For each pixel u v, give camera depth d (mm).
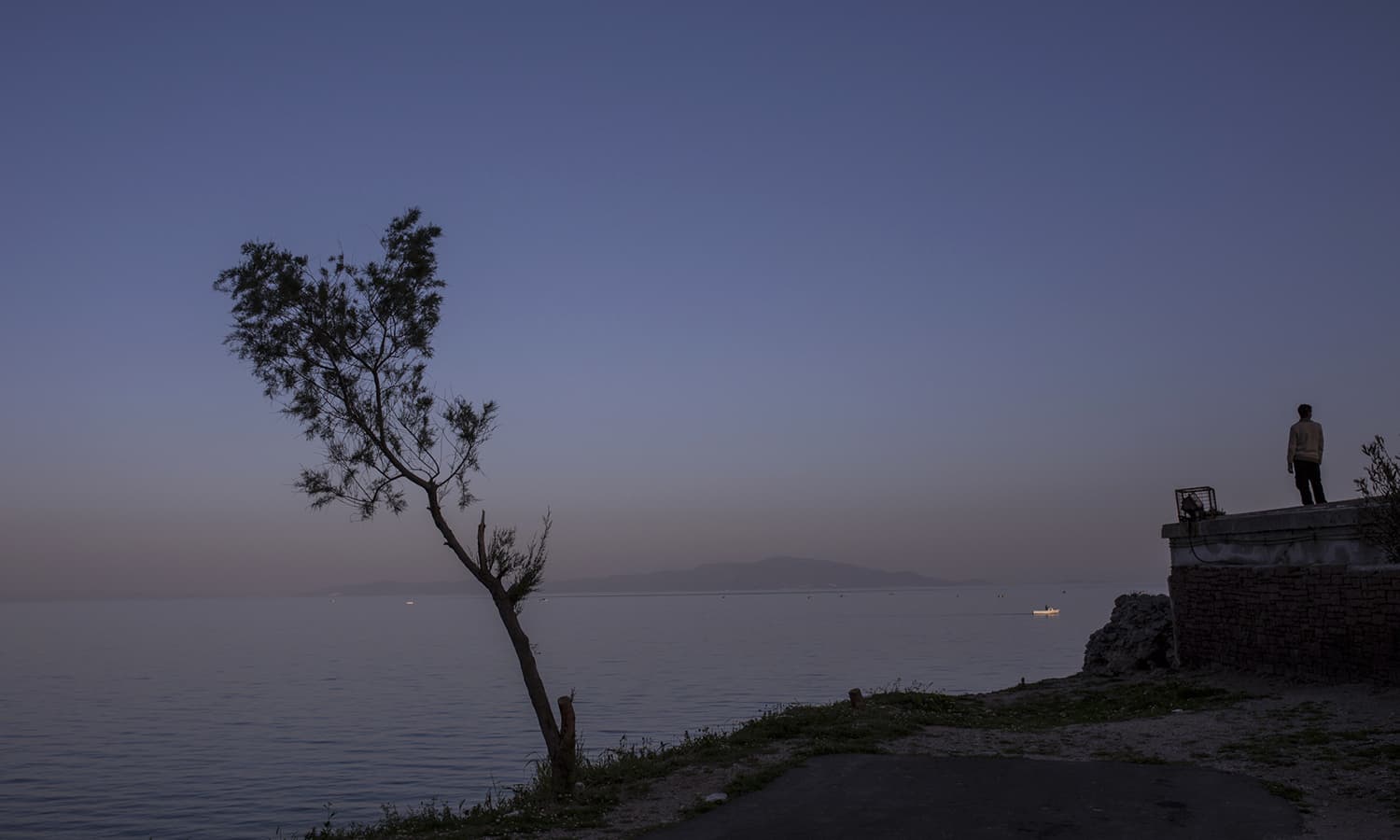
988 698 25188
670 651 159875
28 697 108250
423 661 160625
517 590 15375
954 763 14625
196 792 51094
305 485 15945
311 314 15922
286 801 47562
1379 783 12383
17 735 76250
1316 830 10469
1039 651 134625
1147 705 20969
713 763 15438
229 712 90125
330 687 114938
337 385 16234
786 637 195875
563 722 14133
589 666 130875
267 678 131125
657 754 17562
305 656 180500
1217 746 15375
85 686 122188
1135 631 28281
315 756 61938
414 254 16250
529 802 13867
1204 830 10578
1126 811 11477
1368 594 19109
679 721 66000
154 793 51312
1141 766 14047
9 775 58156
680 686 95500
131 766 60688
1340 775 12953
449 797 45062
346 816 42656
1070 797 12250
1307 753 14305
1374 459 16859
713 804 12633
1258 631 22609
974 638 172250
